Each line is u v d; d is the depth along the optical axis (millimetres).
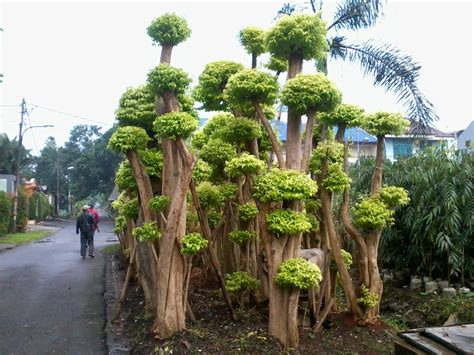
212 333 4926
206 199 5816
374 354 4688
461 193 6918
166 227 4977
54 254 13602
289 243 4613
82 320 6551
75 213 43656
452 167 6977
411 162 7824
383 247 8055
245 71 4707
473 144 8023
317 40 4680
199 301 6180
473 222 6738
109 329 6090
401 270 8086
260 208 4664
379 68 8945
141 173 5609
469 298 6625
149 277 5902
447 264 7379
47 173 48562
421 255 7637
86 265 11297
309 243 5805
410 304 6812
